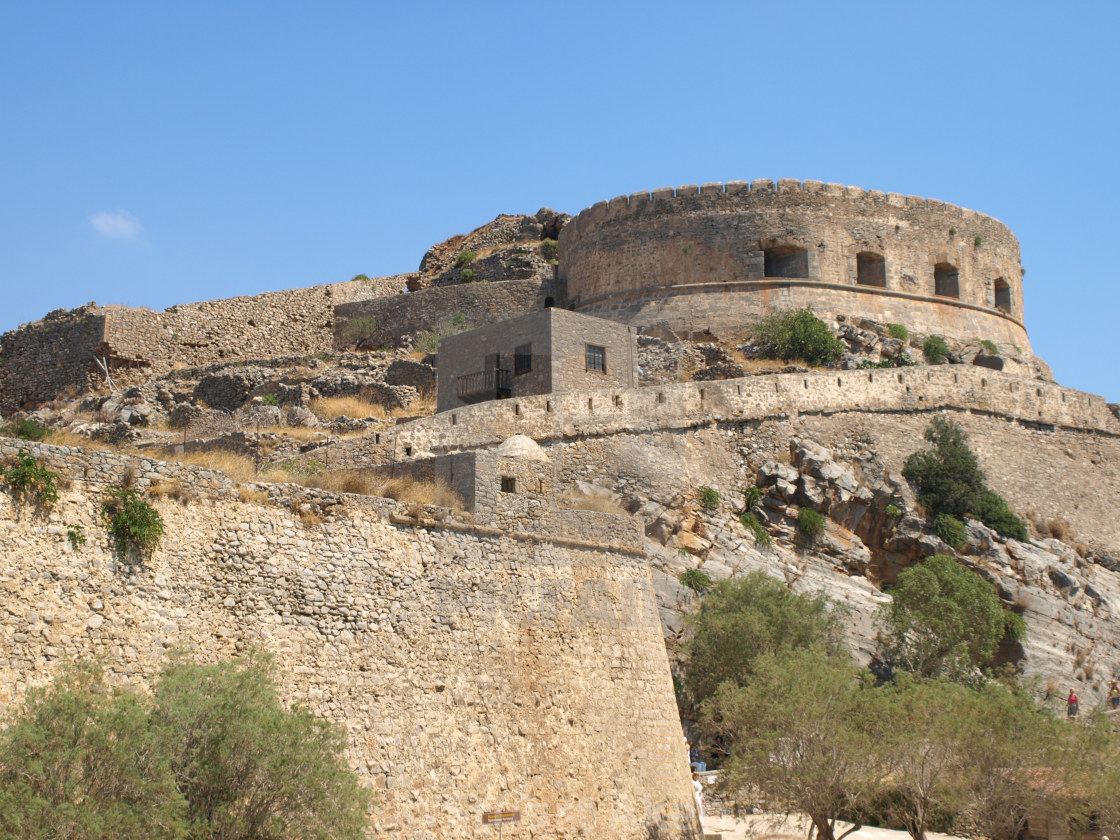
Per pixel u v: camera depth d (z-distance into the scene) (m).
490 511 26.12
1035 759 29.47
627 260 63.91
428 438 40.91
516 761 24.45
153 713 17.70
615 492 43.34
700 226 62.75
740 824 32.00
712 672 36.69
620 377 49.69
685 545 43.09
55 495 19.02
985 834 31.80
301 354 68.06
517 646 25.47
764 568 43.66
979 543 46.66
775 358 57.75
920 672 40.34
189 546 20.66
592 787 25.62
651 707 27.80
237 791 17.86
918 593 41.88
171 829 16.33
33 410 63.31
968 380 52.97
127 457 20.30
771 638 36.91
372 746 22.20
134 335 64.12
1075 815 29.48
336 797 18.64
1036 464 52.97
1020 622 44.69
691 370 56.81
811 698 28.73
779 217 62.41
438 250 80.19
